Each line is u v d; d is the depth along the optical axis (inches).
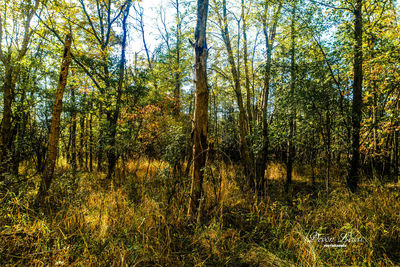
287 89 253.4
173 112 380.5
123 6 336.8
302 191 254.4
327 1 219.1
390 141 307.3
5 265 87.1
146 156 331.6
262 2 261.6
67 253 95.2
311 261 102.3
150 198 164.4
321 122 227.5
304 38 247.9
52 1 287.0
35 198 151.0
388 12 264.2
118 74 302.7
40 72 324.8
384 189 200.7
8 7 261.1
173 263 102.1
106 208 147.4
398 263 103.8
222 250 110.9
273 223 144.8
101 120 295.6
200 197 144.4
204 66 142.1
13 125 303.9
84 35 350.9
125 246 106.5
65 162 370.6
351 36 223.0
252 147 273.3
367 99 251.9
